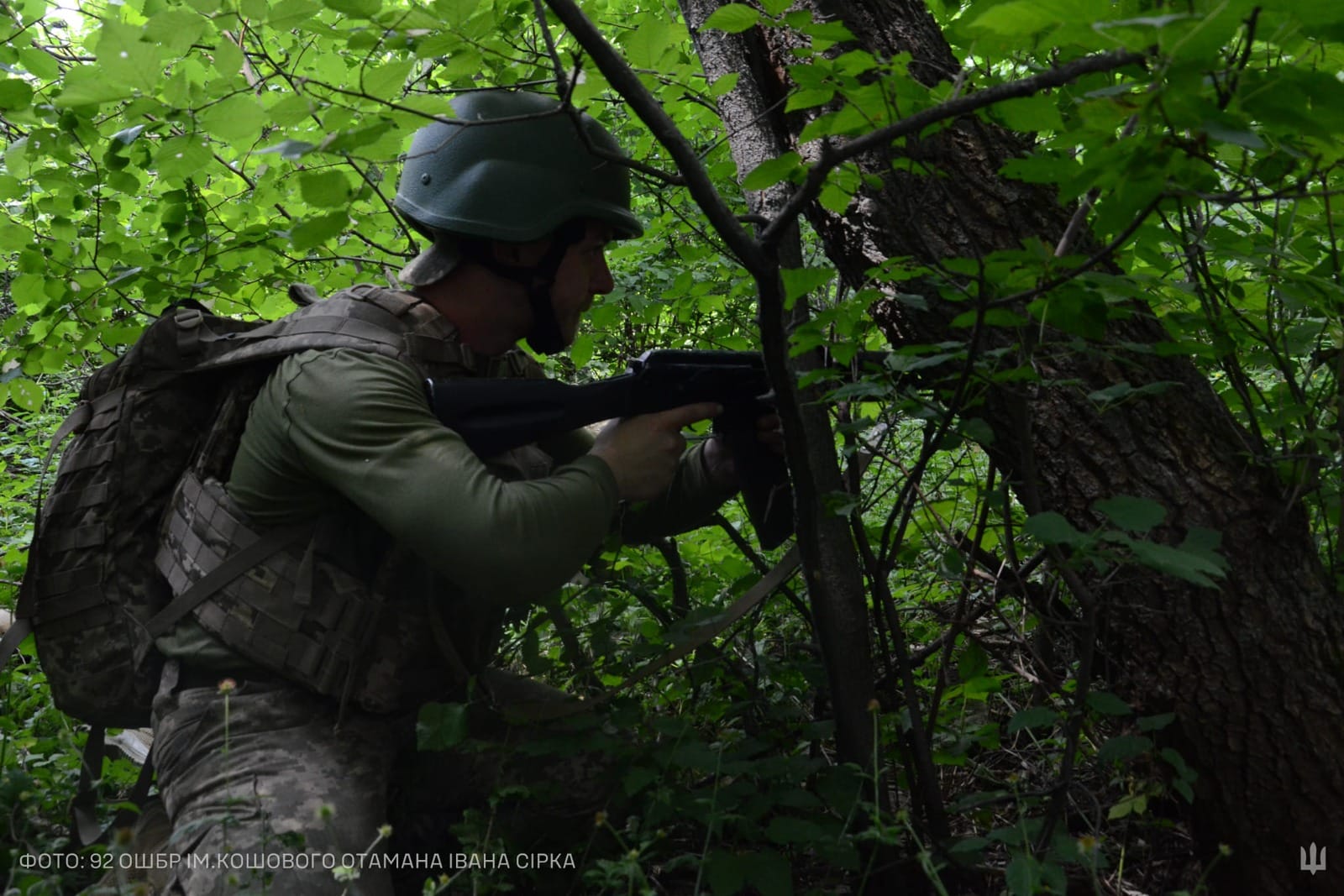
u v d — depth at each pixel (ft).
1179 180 3.92
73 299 8.50
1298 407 5.57
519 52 7.64
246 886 4.91
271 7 5.00
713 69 6.47
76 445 6.68
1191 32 2.93
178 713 6.22
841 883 6.19
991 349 5.55
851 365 6.03
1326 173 4.81
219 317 6.73
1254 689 5.37
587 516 6.05
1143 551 4.28
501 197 6.42
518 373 7.19
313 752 6.08
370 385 5.96
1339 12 3.02
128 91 4.75
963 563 5.80
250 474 6.20
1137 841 6.23
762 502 6.66
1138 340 5.60
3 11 7.37
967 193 5.64
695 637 6.48
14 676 8.68
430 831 6.73
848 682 6.07
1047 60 5.25
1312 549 5.61
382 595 6.22
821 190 4.86
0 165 8.30
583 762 6.72
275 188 8.36
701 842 6.56
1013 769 7.44
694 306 9.16
